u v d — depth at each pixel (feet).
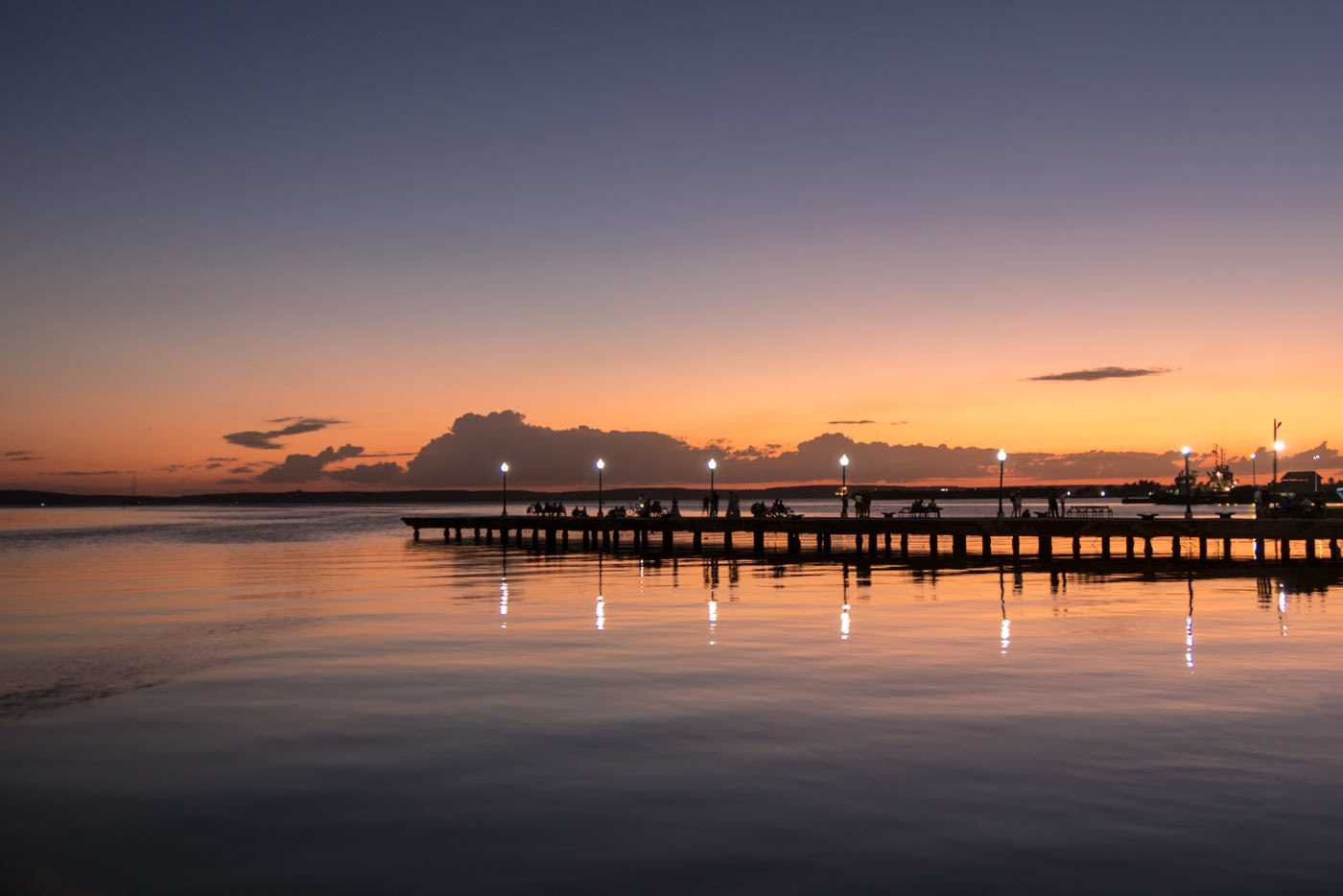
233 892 34.60
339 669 71.67
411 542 282.77
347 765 47.91
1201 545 176.24
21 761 49.39
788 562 175.11
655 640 82.79
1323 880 33.96
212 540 311.68
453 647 80.64
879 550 209.56
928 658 73.26
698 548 222.69
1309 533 164.14
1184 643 79.82
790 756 48.11
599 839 38.24
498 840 38.32
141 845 38.68
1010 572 150.41
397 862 36.58
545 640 83.46
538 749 49.83
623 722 54.70
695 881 34.58
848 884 34.12
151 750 50.93
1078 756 47.52
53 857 37.70
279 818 41.06
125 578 153.89
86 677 70.03
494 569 166.50
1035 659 72.64
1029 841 37.35
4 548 262.88
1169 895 33.01
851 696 60.70
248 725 55.52
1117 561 171.01
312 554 220.43
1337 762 46.29
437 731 53.52
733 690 62.69
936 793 42.60
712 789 43.68
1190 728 52.31
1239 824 38.78
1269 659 72.28
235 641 85.87
